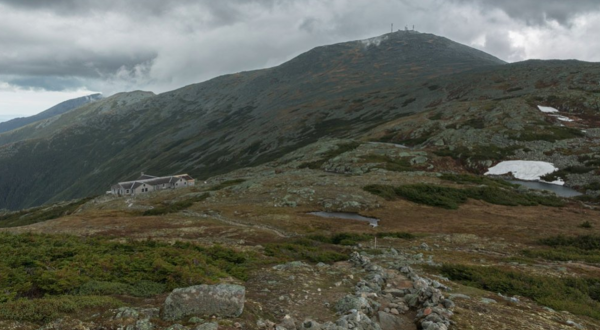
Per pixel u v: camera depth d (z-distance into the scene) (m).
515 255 36.50
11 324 9.14
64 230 53.50
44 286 13.50
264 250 31.41
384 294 15.86
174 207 77.81
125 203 100.00
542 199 75.00
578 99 158.00
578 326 13.89
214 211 70.19
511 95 199.12
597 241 40.78
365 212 64.56
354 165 112.44
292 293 15.29
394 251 32.41
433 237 45.31
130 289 14.16
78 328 9.22
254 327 10.47
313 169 117.62
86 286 14.00
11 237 27.55
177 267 16.64
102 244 26.78
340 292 15.93
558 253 35.81
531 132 127.19
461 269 24.53
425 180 87.44
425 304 13.79
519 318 13.48
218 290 11.23
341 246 37.47
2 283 14.02
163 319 10.42
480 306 14.40
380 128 171.75
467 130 138.12
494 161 113.69
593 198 80.69
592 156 104.06
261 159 195.88
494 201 72.12
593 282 24.56
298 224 57.16
